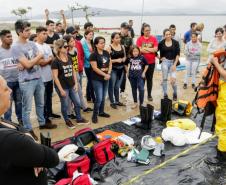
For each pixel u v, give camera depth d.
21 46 4.53
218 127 4.19
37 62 4.59
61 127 5.45
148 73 6.70
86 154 3.95
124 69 6.61
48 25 6.34
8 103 1.59
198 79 8.92
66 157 3.80
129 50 6.25
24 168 1.56
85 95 7.51
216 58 3.88
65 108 5.29
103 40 5.36
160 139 4.50
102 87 5.59
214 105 4.25
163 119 5.47
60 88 5.07
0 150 1.41
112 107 6.46
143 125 5.21
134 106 6.43
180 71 10.16
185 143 4.66
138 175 3.80
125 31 6.70
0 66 4.83
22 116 4.91
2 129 1.47
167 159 4.18
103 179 3.72
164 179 3.70
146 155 4.17
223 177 3.74
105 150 4.05
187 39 9.15
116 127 5.30
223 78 3.98
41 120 5.30
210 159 4.16
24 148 1.46
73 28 6.99
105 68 5.49
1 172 1.47
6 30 4.75
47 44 5.83
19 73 4.67
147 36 6.56
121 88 7.32
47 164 1.62
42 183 1.73
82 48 6.22
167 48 6.59
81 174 3.50
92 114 6.12
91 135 4.40
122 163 4.09
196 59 7.73
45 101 5.61
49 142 3.61
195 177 3.74
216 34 7.23
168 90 7.84
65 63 5.09
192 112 6.00
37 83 4.88
